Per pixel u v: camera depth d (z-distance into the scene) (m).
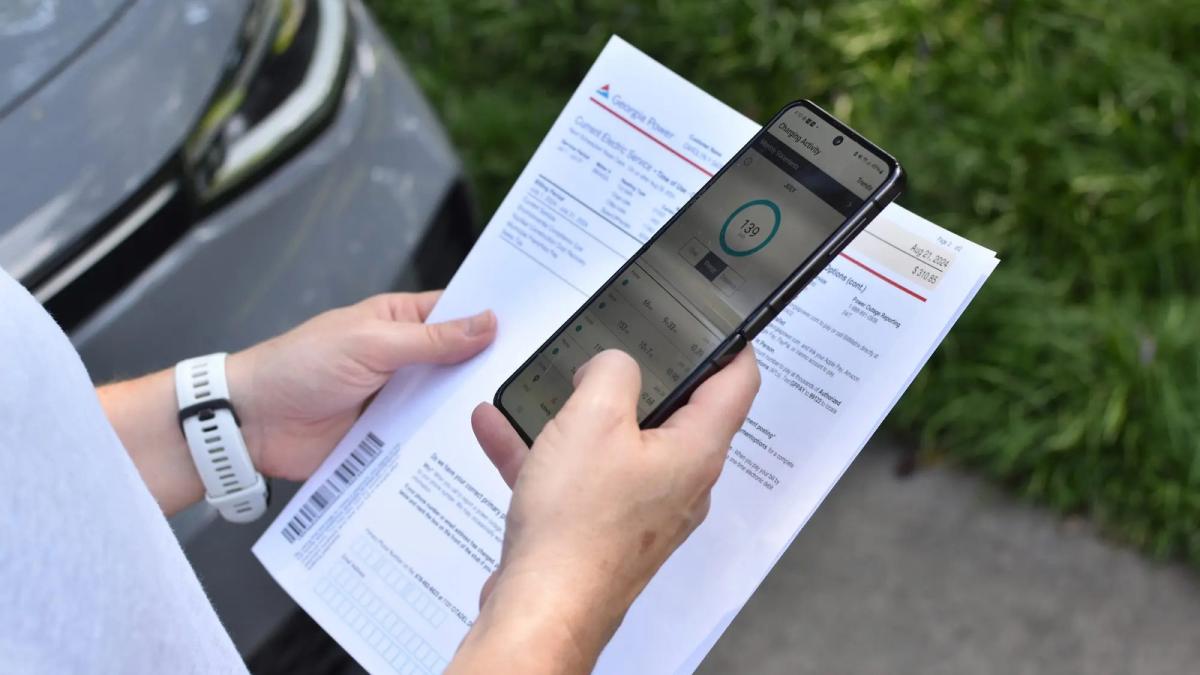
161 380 1.12
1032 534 2.00
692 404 0.82
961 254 0.93
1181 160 2.11
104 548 0.53
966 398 2.04
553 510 0.73
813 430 0.94
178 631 0.59
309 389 1.11
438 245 1.54
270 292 1.35
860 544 2.03
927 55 2.37
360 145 1.47
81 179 1.25
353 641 1.04
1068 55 2.33
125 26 1.36
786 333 0.97
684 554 0.95
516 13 2.59
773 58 2.39
